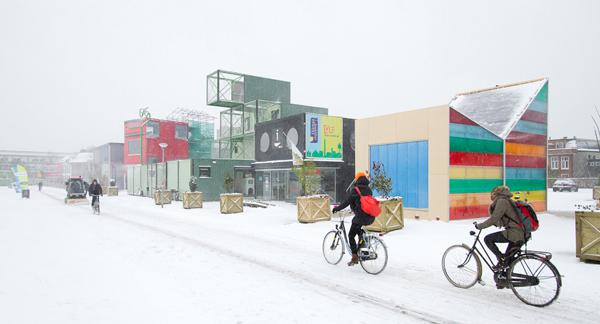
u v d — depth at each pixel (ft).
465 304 16.85
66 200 83.92
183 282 20.33
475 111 58.70
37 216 57.06
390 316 15.46
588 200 82.69
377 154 51.11
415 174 46.16
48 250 29.27
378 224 35.96
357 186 22.36
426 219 44.42
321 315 15.53
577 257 24.48
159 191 81.87
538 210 54.70
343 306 16.62
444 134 42.63
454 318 15.24
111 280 20.70
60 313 15.69
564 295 17.87
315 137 75.46
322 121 76.74
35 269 23.15
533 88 57.16
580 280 20.15
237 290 18.90
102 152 205.77
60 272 22.43
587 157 178.19
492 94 61.82
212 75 118.01
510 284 17.26
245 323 14.61
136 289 19.04
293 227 41.75
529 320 14.97
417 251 27.96
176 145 173.06
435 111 43.65
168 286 19.57
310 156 74.33
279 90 127.95
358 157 53.62
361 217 21.79
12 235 37.29
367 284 19.92
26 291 18.69
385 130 49.73
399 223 37.83
